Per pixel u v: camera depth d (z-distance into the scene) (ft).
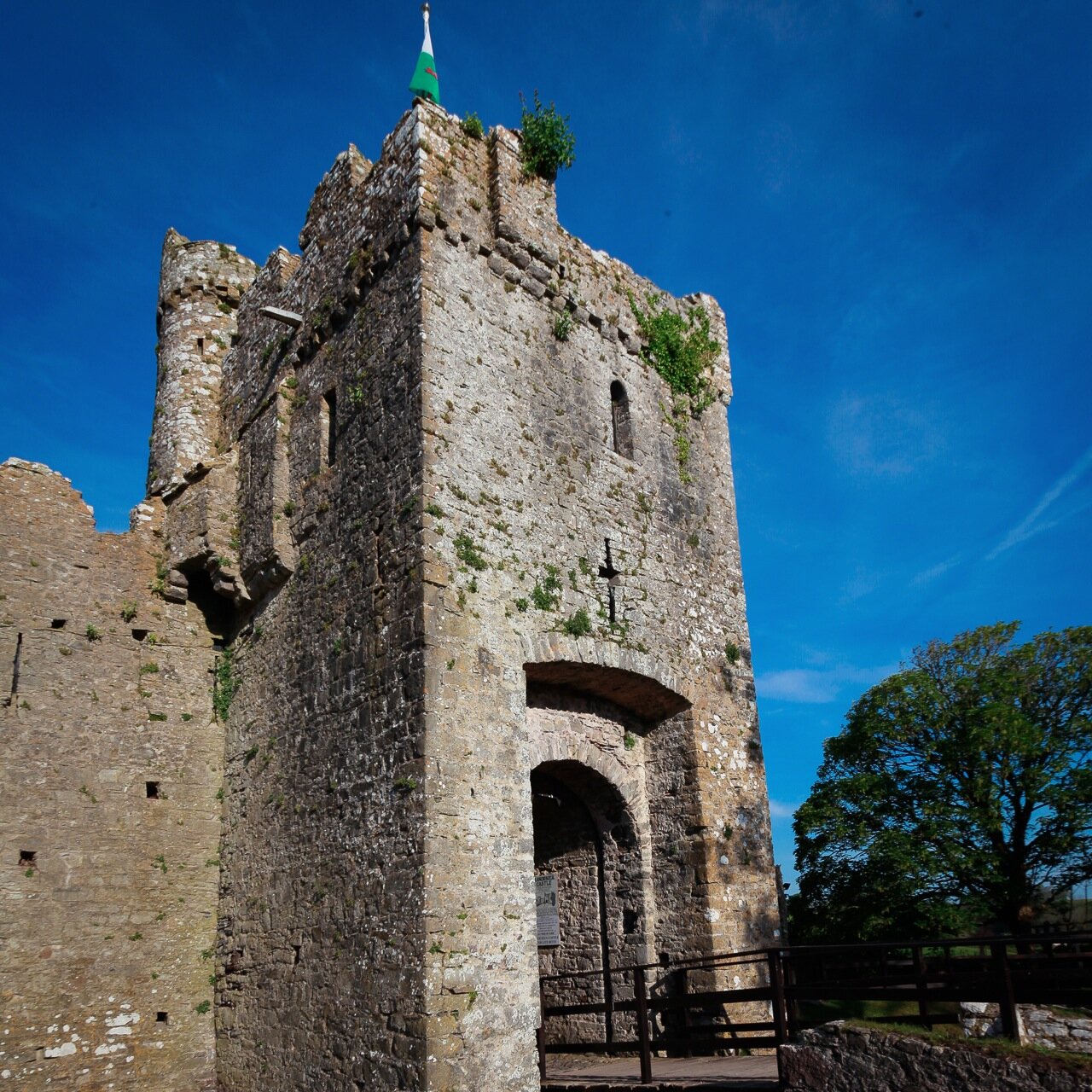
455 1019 37.78
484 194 52.26
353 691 45.21
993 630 83.05
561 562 49.85
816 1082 34.86
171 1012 50.11
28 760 50.16
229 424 61.98
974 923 72.54
